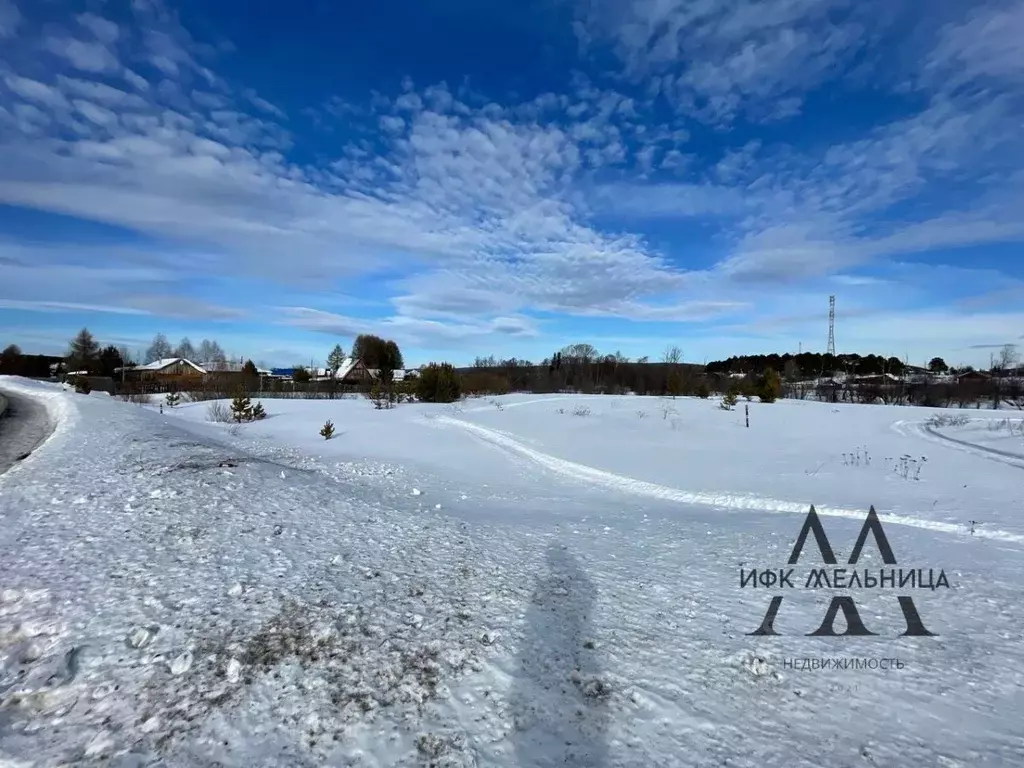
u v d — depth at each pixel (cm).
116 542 513
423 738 268
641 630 388
